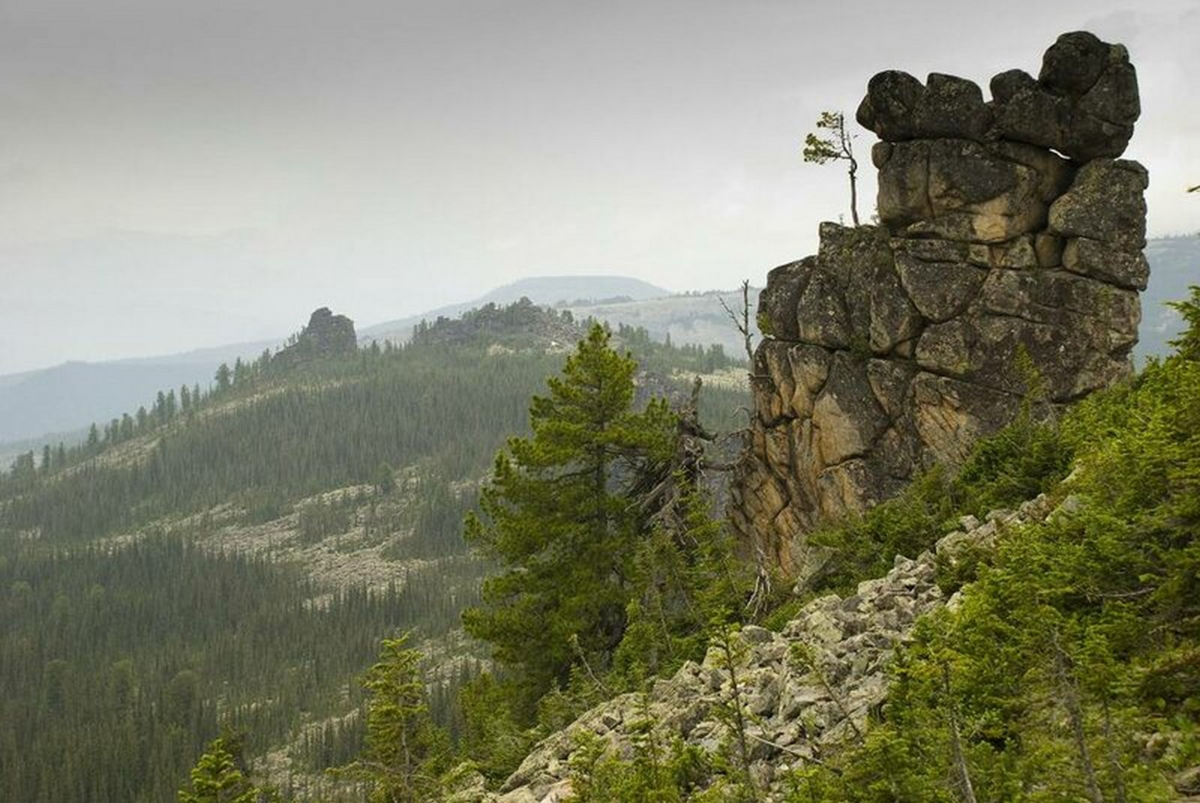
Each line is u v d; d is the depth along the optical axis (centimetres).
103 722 16388
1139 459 1059
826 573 2275
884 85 3020
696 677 1562
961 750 776
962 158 2909
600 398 3366
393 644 2197
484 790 1809
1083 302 2781
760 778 1084
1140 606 945
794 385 3206
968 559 1407
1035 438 2184
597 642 3080
